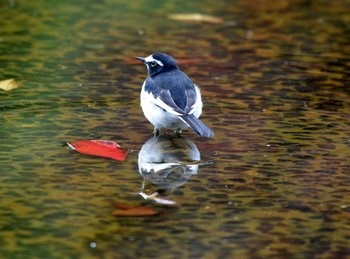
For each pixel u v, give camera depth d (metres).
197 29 18.27
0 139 11.80
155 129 12.35
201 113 13.17
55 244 8.81
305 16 19.67
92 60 15.83
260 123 12.81
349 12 20.16
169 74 12.48
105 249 8.72
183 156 11.46
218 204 9.89
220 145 11.91
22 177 10.49
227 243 8.94
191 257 8.61
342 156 11.54
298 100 13.94
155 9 19.89
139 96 13.95
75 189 10.19
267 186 10.48
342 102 13.89
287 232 9.23
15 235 8.98
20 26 17.80
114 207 9.73
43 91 13.95
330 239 9.09
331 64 16.09
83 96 13.82
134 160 11.25
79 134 12.12
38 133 12.10
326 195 10.23
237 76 15.16
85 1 20.31
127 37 17.44
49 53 16.14
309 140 12.13
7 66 15.18
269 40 17.61
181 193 10.20
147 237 9.02
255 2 20.94
